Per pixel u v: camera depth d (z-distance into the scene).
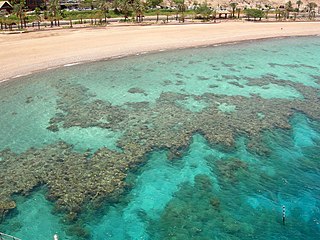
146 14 91.00
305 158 29.17
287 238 20.98
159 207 23.75
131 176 26.69
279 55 60.44
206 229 21.83
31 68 48.56
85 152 29.67
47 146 30.58
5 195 24.23
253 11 89.69
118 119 35.34
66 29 70.25
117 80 46.19
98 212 23.09
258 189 25.50
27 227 21.78
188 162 28.58
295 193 25.05
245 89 43.56
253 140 31.66
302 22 90.94
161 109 37.59
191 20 86.12
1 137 31.88
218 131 33.00
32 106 38.16
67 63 51.62
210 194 25.00
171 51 60.47
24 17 74.38
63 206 23.41
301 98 40.75
